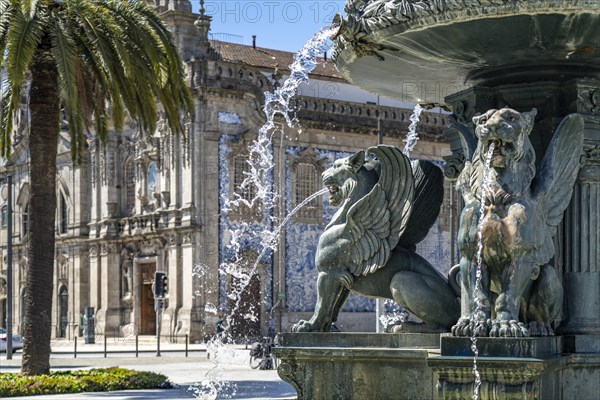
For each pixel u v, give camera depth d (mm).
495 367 5855
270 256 42656
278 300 42188
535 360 5762
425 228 7480
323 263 7246
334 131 44594
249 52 47812
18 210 55094
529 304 6578
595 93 7047
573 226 6906
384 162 7219
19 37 16469
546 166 6461
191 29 42844
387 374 6715
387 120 46031
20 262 54906
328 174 7410
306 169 44031
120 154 47375
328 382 6930
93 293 48094
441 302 7082
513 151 6203
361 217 7184
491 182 6246
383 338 6941
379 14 6906
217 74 41750
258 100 42781
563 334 6832
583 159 6883
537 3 6203
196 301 41219
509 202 6215
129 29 17984
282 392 15773
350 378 6852
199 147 41625
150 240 44469
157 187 44312
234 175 42344
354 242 7195
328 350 6883
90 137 48812
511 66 7180
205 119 41688
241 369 24141
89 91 19656
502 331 6059
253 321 42000
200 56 42625
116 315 46781
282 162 43156
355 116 45375
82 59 18625
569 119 6547
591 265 6883
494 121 6164
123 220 46375
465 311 6348
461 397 5992
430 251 42094
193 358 30750
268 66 46031
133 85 18578
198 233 41438
